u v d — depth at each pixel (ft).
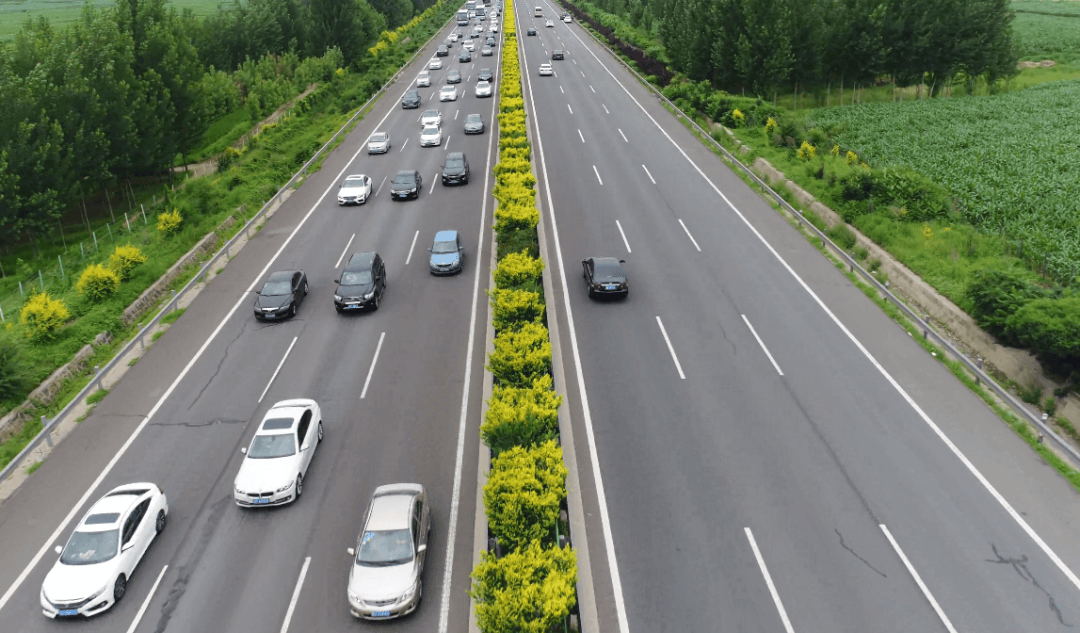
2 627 46.96
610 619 44.11
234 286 100.12
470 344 80.74
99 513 51.29
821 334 78.43
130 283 100.53
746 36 189.26
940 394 66.85
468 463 60.70
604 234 109.29
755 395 67.56
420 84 236.43
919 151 137.49
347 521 54.60
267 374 76.74
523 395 59.93
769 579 46.80
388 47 297.33
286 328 87.25
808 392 67.72
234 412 70.13
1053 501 52.90
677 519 52.39
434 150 163.43
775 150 144.36
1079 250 88.53
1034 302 67.15
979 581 46.11
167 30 164.14
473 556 50.62
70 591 46.60
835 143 145.69
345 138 179.42
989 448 59.16
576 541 50.16
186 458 63.46
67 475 62.18
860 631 42.83
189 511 56.70
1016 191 109.60
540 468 51.60
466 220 120.26
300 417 61.46
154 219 135.23
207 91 177.68
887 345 75.77
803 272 94.27
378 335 84.02
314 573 49.75
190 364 79.92
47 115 125.80
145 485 55.57
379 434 65.16
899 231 99.40
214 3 508.94
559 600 39.73
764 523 51.70
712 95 175.32
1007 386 68.74
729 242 104.78
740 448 60.08
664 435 62.18
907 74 194.80
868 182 110.73
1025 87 210.38
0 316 93.76
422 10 472.44
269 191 137.39
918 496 53.88
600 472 57.77
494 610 39.73
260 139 184.14
